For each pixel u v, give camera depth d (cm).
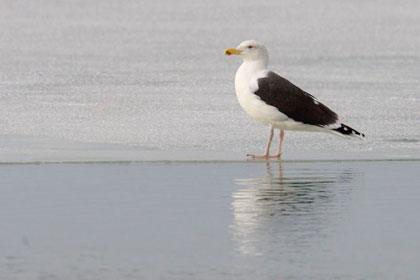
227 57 2742
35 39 3138
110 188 1151
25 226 948
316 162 1367
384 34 3256
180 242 884
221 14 3809
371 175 1250
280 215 998
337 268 800
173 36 3216
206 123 1738
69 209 1029
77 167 1302
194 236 908
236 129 1678
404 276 777
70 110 1880
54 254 845
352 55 2792
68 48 2930
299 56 2772
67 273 788
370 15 3775
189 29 3391
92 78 2345
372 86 2239
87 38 3173
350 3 4153
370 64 2617
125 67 2544
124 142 1540
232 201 1073
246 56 1502
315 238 898
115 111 1875
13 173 1250
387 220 975
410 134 1631
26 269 798
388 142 1551
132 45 3002
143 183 1187
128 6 4088
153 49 2906
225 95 2094
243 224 957
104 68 2522
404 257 832
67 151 1441
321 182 1198
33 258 832
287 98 1450
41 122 1738
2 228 941
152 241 889
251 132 1648
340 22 3569
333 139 1575
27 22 3588
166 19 3684
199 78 2353
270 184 1183
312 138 1585
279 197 1097
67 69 2497
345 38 3162
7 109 1883
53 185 1167
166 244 877
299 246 870
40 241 889
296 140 1569
